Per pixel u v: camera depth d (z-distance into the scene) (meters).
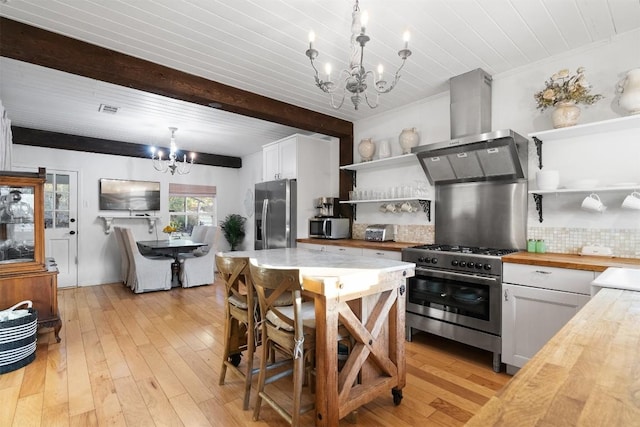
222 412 1.99
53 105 3.88
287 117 3.82
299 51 2.65
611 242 2.49
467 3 2.06
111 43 2.51
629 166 2.43
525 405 0.64
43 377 2.38
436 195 3.62
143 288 4.91
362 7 2.09
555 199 2.77
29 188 3.04
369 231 4.07
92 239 5.64
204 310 4.06
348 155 4.60
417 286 3.05
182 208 6.72
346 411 1.76
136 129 4.97
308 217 4.77
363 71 1.76
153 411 1.99
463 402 2.10
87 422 1.87
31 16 2.17
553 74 2.66
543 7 2.11
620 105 2.30
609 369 0.79
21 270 2.95
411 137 3.68
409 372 2.49
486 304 2.58
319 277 1.69
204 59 2.77
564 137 2.71
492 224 3.16
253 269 1.83
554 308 2.25
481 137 2.74
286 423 1.88
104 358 2.71
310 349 1.81
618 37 2.45
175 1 2.03
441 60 2.81
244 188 7.20
